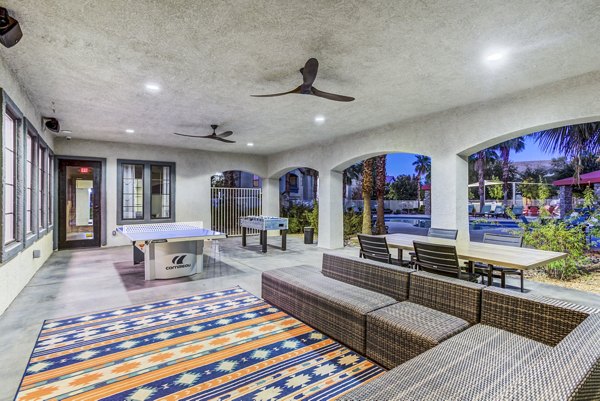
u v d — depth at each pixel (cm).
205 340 288
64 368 242
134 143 862
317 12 260
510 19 269
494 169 1659
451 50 328
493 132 481
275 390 213
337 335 279
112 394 210
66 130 703
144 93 465
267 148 952
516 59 348
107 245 827
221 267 596
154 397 207
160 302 393
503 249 366
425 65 365
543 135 923
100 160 821
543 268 547
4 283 360
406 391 139
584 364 121
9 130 416
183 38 304
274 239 1032
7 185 409
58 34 296
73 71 383
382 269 306
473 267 394
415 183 2441
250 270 572
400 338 221
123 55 341
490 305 223
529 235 556
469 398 131
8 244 394
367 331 249
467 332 210
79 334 302
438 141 557
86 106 526
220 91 457
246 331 306
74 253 734
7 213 407
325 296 293
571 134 844
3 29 257
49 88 441
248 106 528
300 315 327
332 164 805
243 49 327
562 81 409
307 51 332
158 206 916
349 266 345
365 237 423
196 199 966
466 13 260
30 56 341
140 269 572
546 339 196
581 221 551
